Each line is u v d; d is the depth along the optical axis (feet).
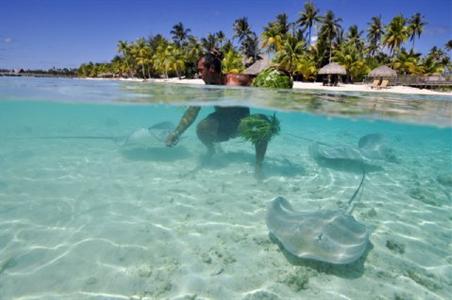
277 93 23.29
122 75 306.14
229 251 14.21
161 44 236.63
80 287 11.65
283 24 175.52
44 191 20.45
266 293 11.72
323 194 21.74
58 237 14.83
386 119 32.91
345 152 27.04
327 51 173.99
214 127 22.43
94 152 31.81
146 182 22.57
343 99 29.17
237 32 210.59
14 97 40.01
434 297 11.91
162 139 24.58
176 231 15.76
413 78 141.28
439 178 27.22
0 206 17.93
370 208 19.92
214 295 11.56
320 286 12.21
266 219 14.01
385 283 12.54
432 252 15.02
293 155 33.14
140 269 12.75
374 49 209.15
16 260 13.05
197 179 23.45
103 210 17.81
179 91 29.27
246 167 26.99
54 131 51.39
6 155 30.35
